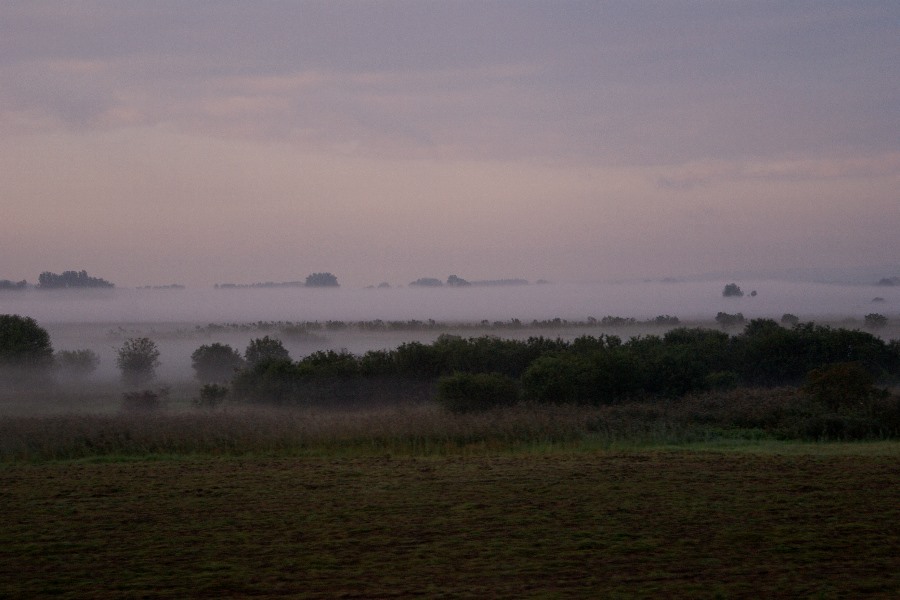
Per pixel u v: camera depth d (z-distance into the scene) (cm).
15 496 2003
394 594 1265
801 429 3073
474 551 1487
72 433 2884
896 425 3142
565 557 1448
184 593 1280
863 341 5138
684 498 1909
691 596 1245
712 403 3650
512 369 5025
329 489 2053
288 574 1366
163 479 2222
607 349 5119
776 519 1703
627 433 3012
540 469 2320
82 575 1370
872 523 1666
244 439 2842
